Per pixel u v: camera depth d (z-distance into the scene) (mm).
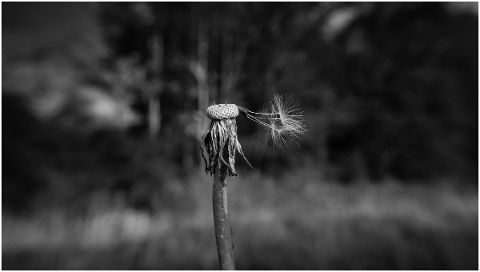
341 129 13609
